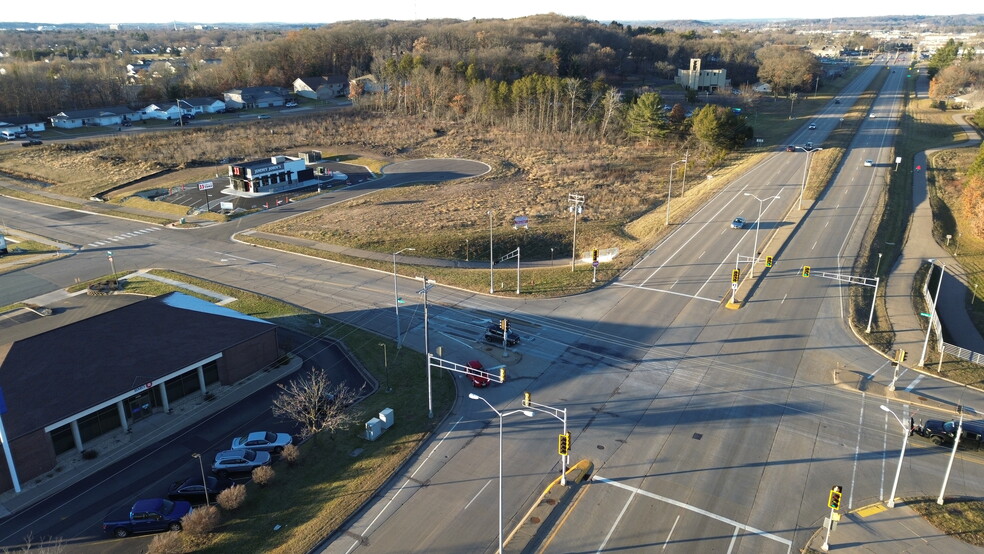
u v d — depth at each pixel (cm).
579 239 8106
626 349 5150
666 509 3353
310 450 3925
